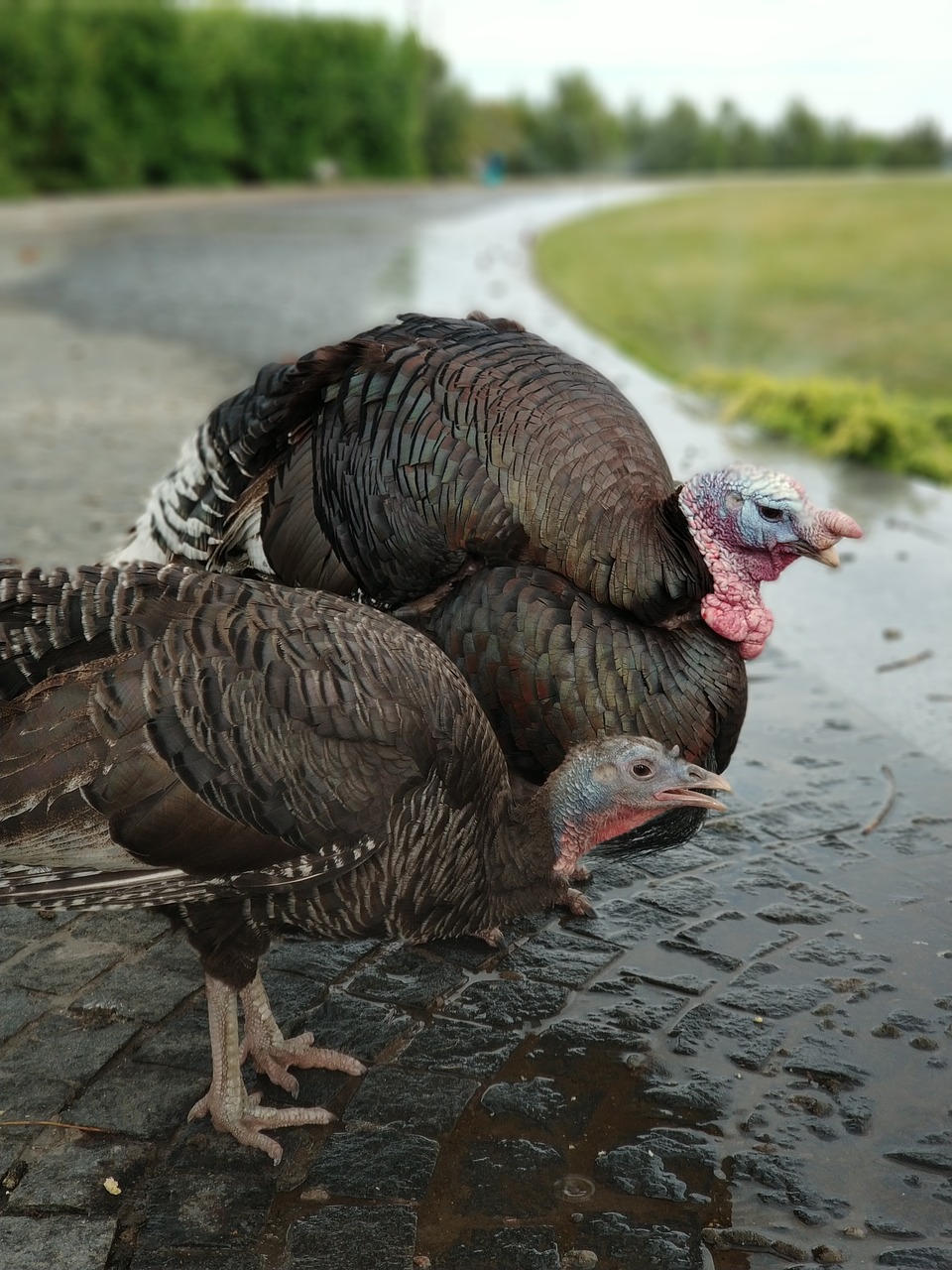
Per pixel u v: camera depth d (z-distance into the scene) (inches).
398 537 59.3
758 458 139.6
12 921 63.0
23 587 50.2
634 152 877.2
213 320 213.8
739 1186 48.9
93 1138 51.2
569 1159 50.1
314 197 497.7
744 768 76.0
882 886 65.6
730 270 302.2
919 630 94.6
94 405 155.3
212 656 48.8
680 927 62.6
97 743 48.1
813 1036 55.7
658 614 57.6
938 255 310.8
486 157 759.1
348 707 49.4
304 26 551.5
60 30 455.2
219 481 65.4
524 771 59.7
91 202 439.5
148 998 58.2
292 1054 54.4
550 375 60.8
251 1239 47.1
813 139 901.2
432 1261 46.1
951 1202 48.3
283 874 49.3
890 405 152.7
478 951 61.2
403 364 60.6
